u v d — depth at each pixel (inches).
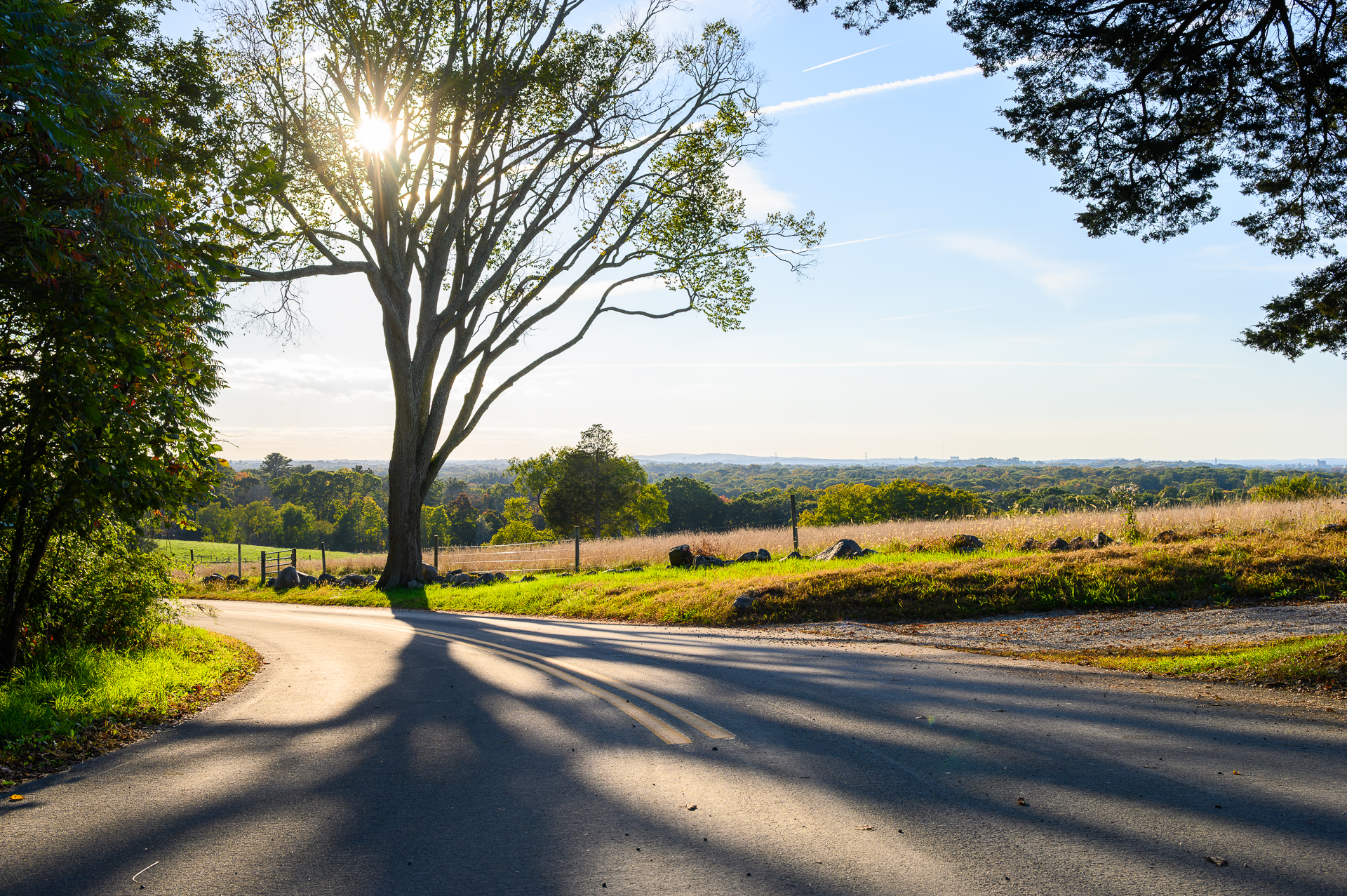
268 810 191.2
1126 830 160.4
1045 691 300.4
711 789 197.5
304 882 148.3
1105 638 439.2
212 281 305.0
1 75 215.0
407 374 1058.1
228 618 847.1
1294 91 390.9
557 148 1009.5
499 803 192.2
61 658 384.8
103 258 264.1
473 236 1098.7
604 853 158.9
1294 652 316.2
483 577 1154.7
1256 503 805.2
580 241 1067.3
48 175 244.5
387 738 264.2
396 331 1040.8
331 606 1038.4
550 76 948.0
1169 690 293.3
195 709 334.6
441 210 1028.5
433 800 195.8
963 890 136.6
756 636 519.8
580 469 2883.9
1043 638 452.4
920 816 173.9
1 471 324.2
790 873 146.6
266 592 1309.1
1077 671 341.4
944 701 289.3
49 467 330.0
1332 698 263.9
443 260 1047.0
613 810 184.9
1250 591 515.5
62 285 271.4
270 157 308.8
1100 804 175.9
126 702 322.3
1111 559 599.8
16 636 361.4
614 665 398.9
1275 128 407.5
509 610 855.7
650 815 180.7
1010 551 738.2
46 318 285.1
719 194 1056.2
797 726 258.8
